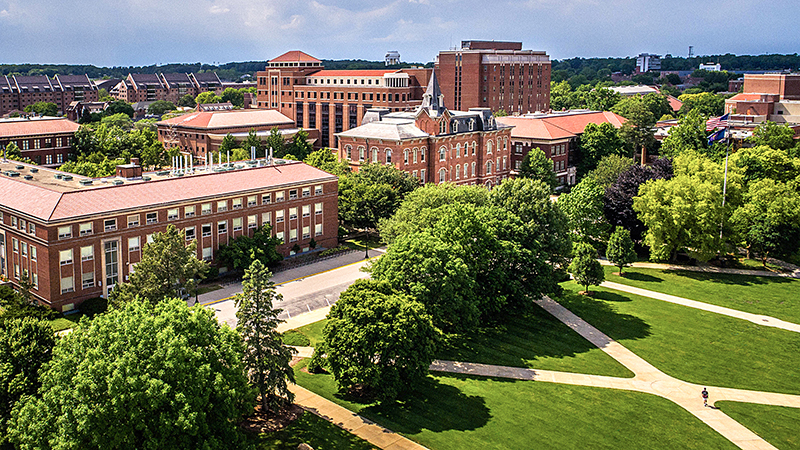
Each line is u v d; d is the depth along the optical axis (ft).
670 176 403.54
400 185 398.21
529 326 272.10
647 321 281.13
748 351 253.03
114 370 146.30
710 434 193.67
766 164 414.62
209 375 155.22
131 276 217.77
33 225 260.01
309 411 195.31
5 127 501.97
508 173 529.86
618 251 339.16
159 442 148.56
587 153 575.38
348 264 337.52
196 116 604.90
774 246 343.67
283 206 337.72
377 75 654.12
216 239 310.65
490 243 264.93
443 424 191.93
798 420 202.90
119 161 438.81
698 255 350.84
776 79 603.67
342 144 462.19
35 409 149.89
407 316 200.95
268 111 644.27
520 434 188.65
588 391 217.56
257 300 187.01
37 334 174.60
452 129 465.88
